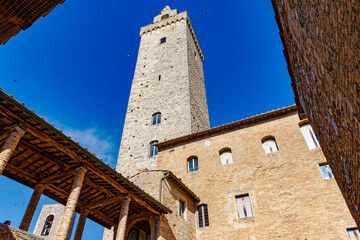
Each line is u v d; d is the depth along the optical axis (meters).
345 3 3.07
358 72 3.24
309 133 20.59
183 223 18.20
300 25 6.07
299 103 12.42
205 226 19.50
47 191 14.34
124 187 13.70
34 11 9.40
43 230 35.28
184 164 23.69
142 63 41.78
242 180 20.38
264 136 21.91
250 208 18.97
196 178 22.27
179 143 25.67
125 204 13.58
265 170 20.09
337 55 4.00
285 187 18.61
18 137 9.78
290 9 6.59
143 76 39.47
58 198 14.79
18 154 12.12
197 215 20.25
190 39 45.28
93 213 16.30
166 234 15.66
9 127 10.27
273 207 18.12
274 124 22.23
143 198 14.58
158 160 25.33
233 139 23.16
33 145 11.74
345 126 5.05
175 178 18.62
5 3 8.93
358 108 3.70
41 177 13.41
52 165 12.88
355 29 2.98
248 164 21.02
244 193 19.67
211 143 23.92
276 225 17.31
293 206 17.58
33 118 9.93
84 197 15.32
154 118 33.12
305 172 18.67
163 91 35.72
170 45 42.56
